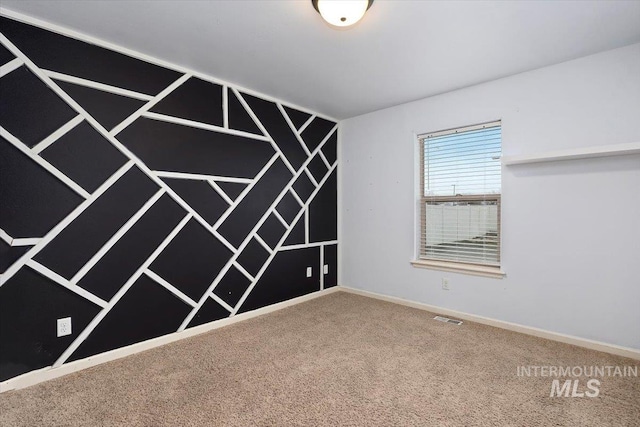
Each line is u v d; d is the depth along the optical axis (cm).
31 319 190
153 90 236
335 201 400
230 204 288
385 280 360
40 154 190
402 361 217
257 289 312
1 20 178
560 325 248
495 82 278
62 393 180
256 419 157
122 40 212
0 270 180
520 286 266
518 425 153
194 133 261
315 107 352
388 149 354
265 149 316
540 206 255
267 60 241
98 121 211
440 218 323
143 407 167
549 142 251
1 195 179
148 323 238
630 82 219
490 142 288
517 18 187
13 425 153
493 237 288
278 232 331
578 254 239
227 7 176
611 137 226
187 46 220
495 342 247
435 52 228
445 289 312
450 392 180
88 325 210
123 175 223
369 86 292
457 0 170
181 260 256
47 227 194
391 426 153
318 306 339
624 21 189
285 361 217
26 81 186
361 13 165
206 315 272
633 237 219
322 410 165
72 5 174
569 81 241
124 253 225
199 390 182
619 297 224
